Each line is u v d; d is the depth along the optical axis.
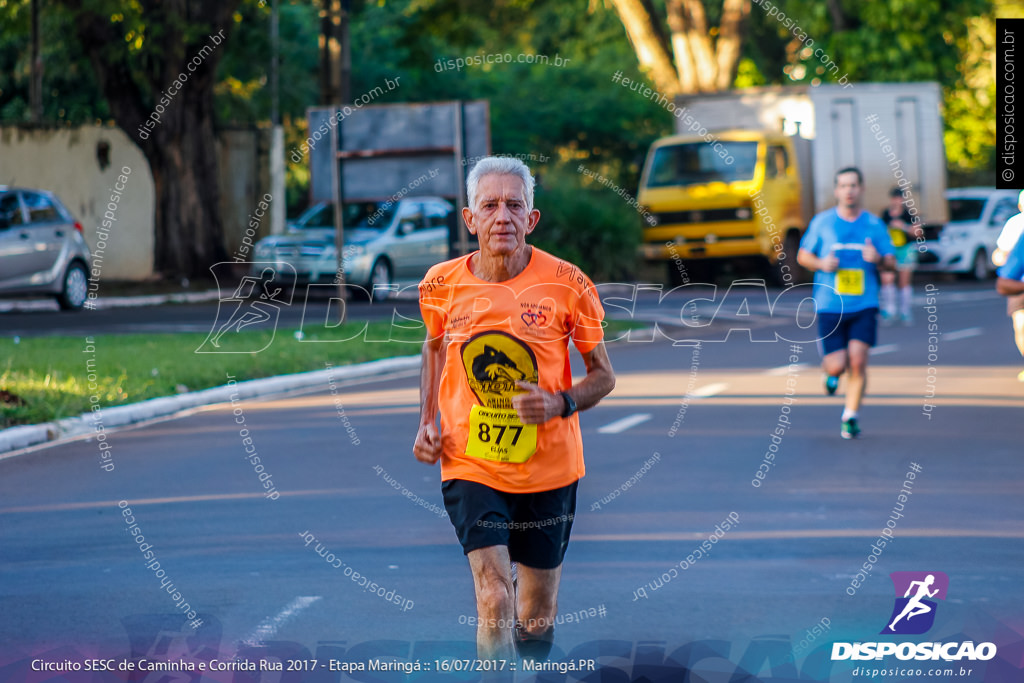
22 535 18.95
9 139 73.62
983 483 22.47
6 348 37.59
